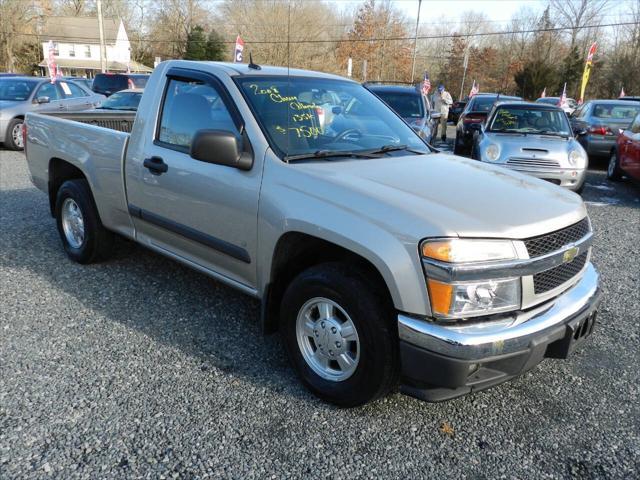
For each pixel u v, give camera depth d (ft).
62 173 17.47
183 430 9.32
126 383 10.62
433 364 8.50
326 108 12.66
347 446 9.11
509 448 9.25
